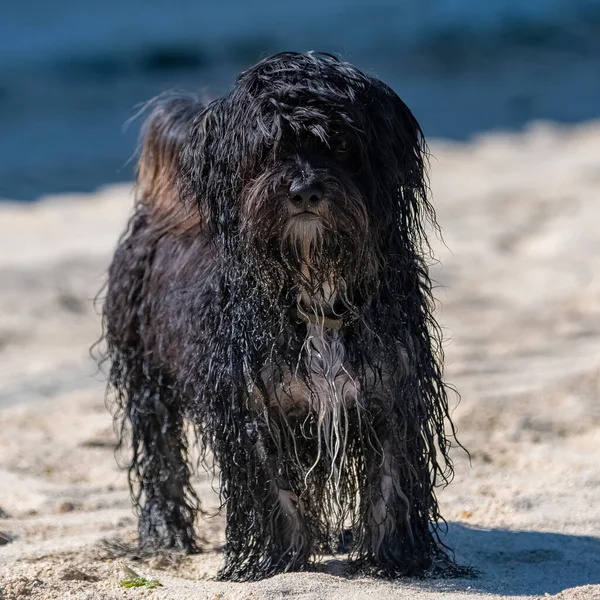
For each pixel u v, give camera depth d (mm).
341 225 8094
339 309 8555
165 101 11227
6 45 64750
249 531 8867
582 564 9367
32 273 23078
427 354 8750
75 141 42906
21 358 18891
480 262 23609
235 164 8281
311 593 8203
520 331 19000
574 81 53781
